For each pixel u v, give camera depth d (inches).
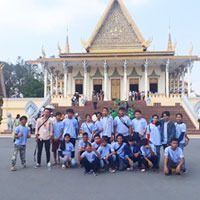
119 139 278.1
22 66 2610.7
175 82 1446.9
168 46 1267.2
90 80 1279.5
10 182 227.8
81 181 230.2
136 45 1272.1
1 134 797.2
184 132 275.1
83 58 1109.1
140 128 299.6
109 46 1289.4
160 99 1040.8
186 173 262.1
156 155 268.7
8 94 2299.5
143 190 201.5
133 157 277.3
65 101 1060.5
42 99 1010.7
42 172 268.7
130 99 1097.4
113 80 1272.1
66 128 311.4
